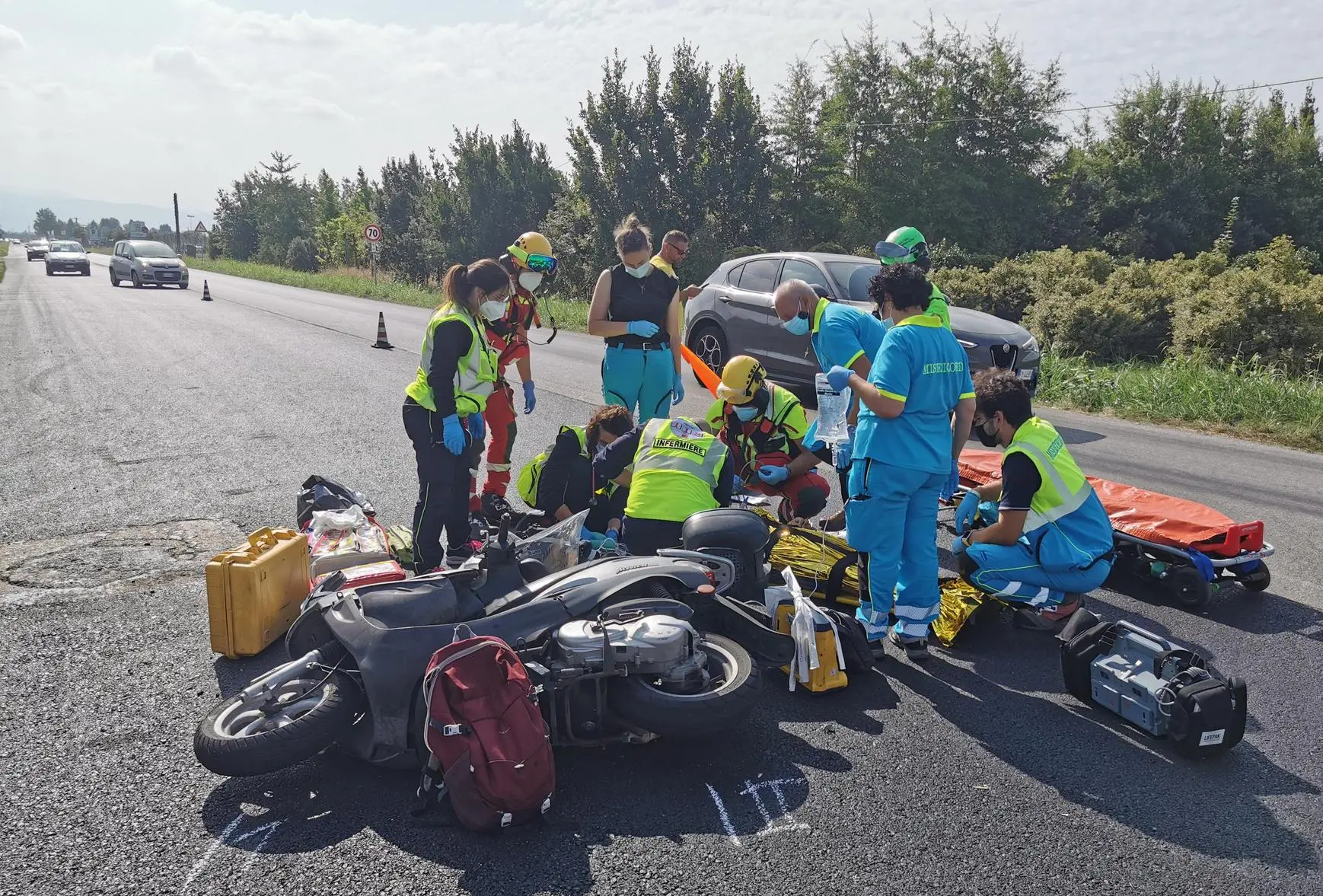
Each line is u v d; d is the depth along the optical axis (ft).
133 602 16.71
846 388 16.58
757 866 9.85
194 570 18.26
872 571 14.71
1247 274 49.73
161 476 25.03
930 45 134.31
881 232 129.90
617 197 105.50
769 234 105.70
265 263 234.58
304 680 11.85
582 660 11.37
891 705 13.65
